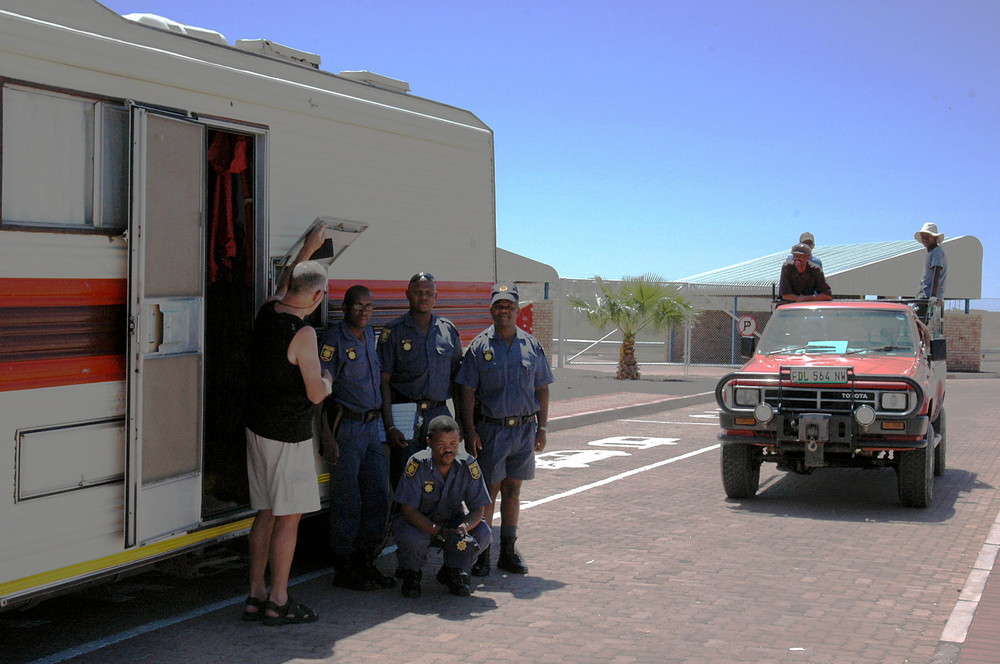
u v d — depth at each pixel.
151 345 4.73
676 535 7.55
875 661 4.74
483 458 6.28
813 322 9.88
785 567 6.57
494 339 6.34
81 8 4.55
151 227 4.73
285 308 5.23
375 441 6.08
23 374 4.19
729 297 30.09
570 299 22.95
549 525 7.92
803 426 8.28
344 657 4.79
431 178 7.27
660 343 35.84
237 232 5.77
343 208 6.31
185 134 5.00
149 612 5.52
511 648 4.93
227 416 5.81
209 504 5.66
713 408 17.78
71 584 4.44
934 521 8.07
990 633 5.14
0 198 4.10
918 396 8.20
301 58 6.39
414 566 5.86
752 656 4.82
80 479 4.45
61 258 4.35
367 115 6.53
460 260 7.66
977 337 29.58
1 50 4.09
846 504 8.85
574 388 20.09
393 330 6.31
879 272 29.78
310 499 5.26
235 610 5.57
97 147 4.57
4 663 4.66
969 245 31.95
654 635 5.14
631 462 11.30
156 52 4.86
